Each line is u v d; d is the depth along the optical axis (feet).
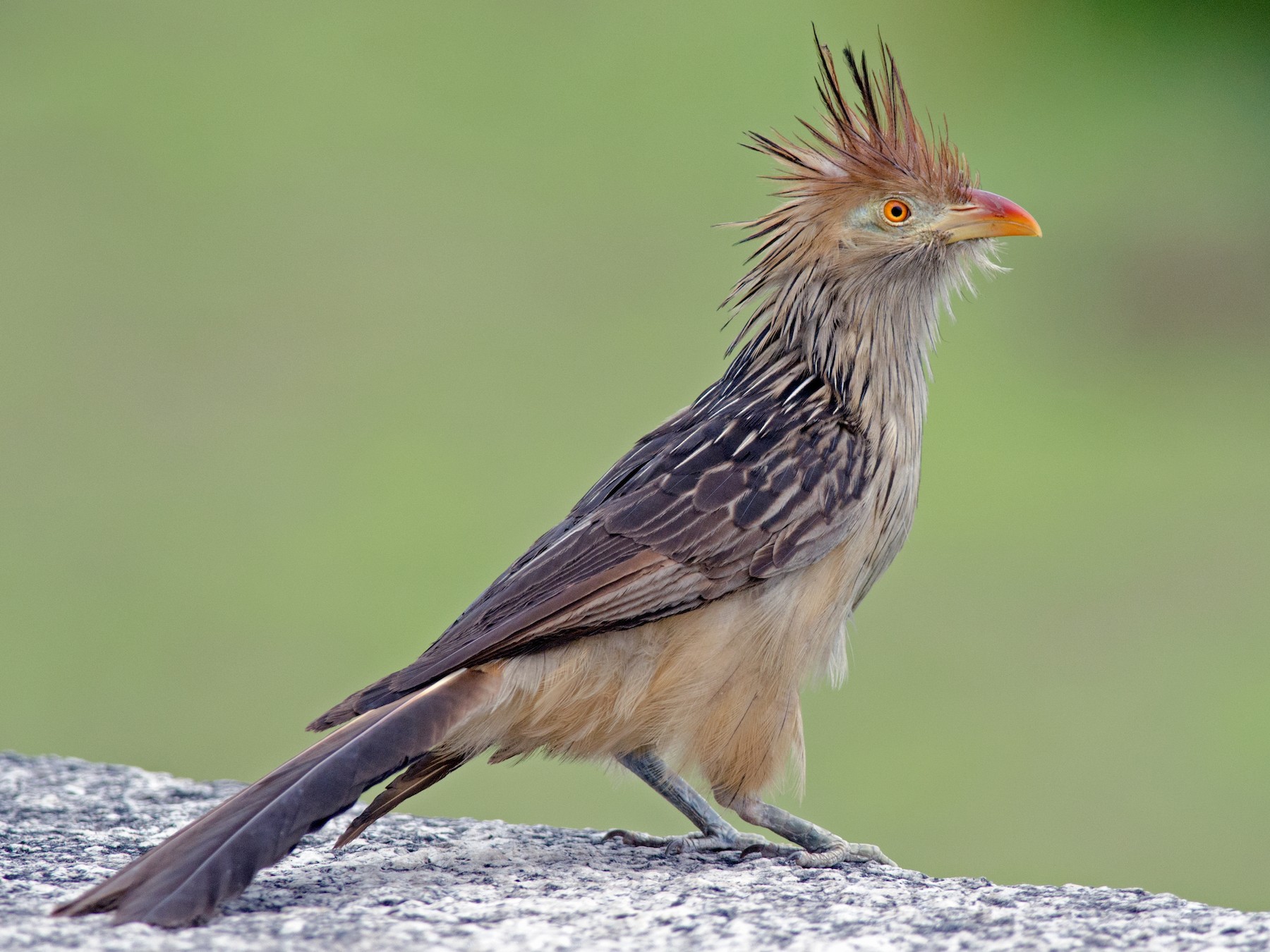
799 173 48.39
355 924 33.06
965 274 49.32
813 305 46.68
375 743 36.50
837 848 42.16
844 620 44.86
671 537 41.39
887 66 50.62
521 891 36.68
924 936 32.58
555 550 41.47
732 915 34.40
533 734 41.24
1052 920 33.65
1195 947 31.55
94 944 31.07
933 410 138.92
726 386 47.75
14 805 45.32
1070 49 190.70
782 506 42.50
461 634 39.91
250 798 34.76
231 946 31.27
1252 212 160.97
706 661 41.73
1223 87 182.39
